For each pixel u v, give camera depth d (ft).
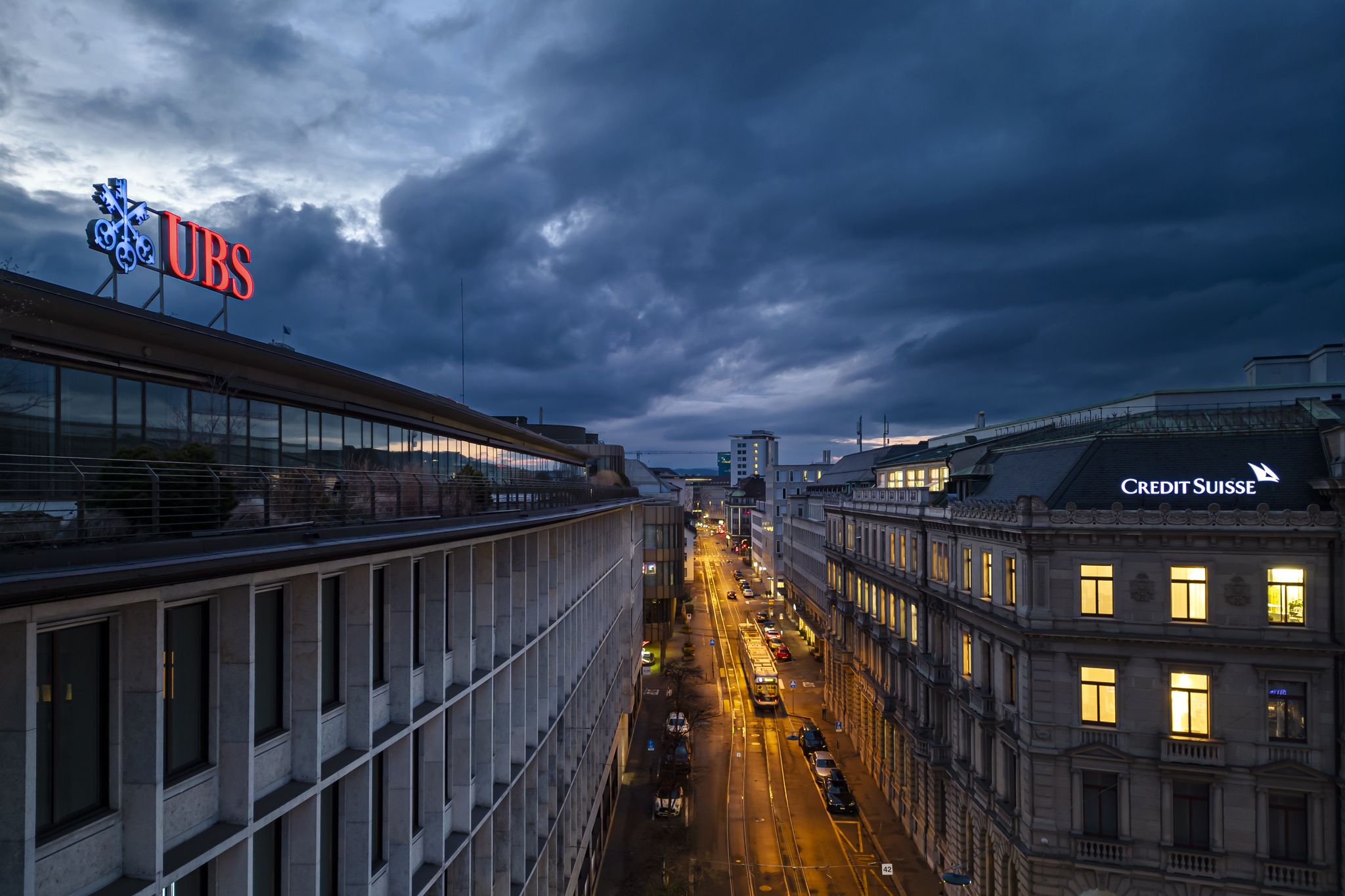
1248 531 99.81
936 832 141.79
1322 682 96.84
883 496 200.03
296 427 69.51
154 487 38.22
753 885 136.87
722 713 246.88
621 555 207.72
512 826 90.74
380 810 59.77
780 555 483.10
